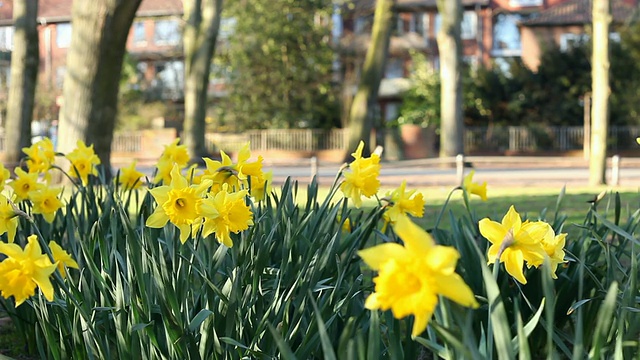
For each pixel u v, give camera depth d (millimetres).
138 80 42500
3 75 40156
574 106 36062
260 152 36000
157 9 44281
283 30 38125
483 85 37062
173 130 35844
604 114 17156
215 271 2896
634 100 35000
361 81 30266
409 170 24703
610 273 2938
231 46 39000
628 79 35844
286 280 3068
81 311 2646
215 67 39531
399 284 1448
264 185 3607
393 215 3459
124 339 2662
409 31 44406
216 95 42844
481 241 3416
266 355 2521
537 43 43438
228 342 2467
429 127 34781
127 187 4621
